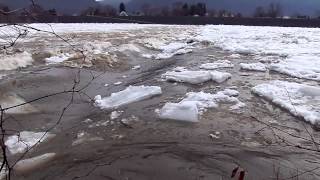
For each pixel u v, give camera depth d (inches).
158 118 357.1
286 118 359.3
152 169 265.6
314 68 545.3
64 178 256.5
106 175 258.7
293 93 422.3
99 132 330.0
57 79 478.3
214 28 1227.2
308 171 261.6
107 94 442.3
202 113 368.8
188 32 1075.3
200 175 257.8
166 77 498.6
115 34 944.9
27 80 457.1
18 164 271.9
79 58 576.4
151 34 981.8
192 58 666.8
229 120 352.2
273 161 276.2
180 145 301.7
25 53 581.0
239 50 719.1
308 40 879.7
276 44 810.2
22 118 358.9
